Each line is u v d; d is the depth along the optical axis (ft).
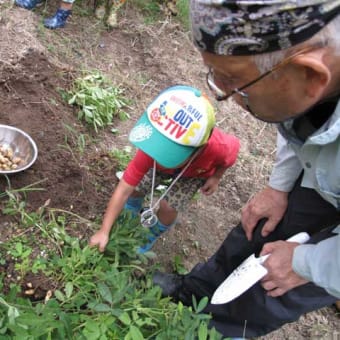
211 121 6.20
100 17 11.84
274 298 6.10
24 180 7.77
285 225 6.44
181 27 12.85
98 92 9.66
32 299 6.63
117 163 8.92
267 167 10.61
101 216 7.98
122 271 6.85
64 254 6.98
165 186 7.66
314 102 4.08
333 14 3.55
